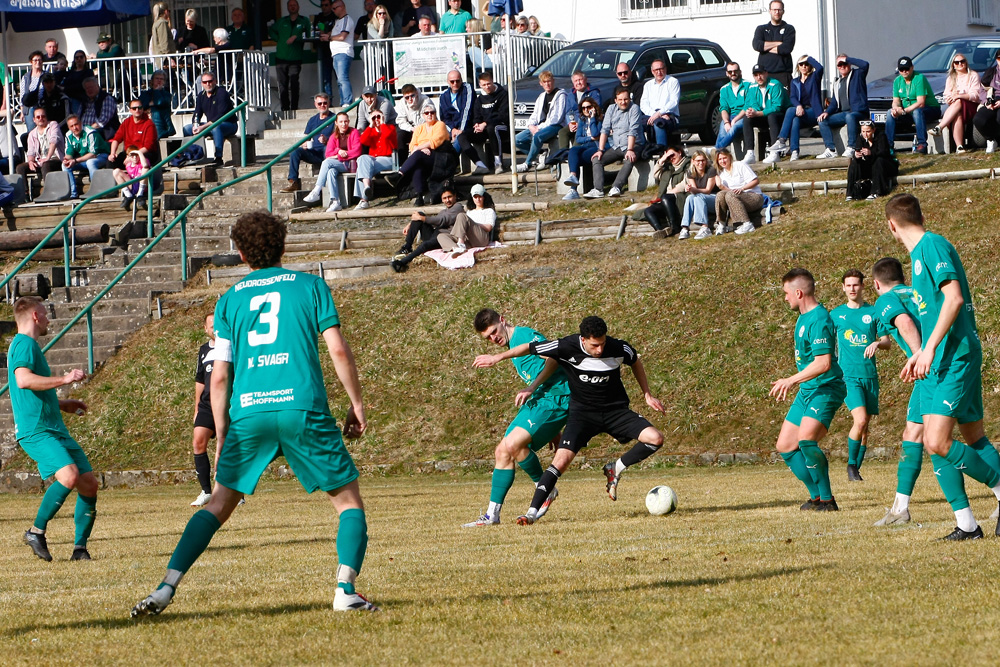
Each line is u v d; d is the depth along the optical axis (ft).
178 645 42.91
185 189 221.05
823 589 47.91
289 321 47.16
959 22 297.12
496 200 208.64
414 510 97.76
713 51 233.55
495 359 81.15
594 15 261.85
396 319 165.17
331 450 46.93
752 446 132.26
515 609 47.06
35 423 75.61
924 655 37.06
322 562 65.57
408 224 192.24
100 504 119.55
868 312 102.37
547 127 208.64
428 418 147.13
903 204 61.21
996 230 158.81
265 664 39.83
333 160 210.59
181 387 160.86
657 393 143.95
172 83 252.21
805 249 161.99
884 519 71.05
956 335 60.03
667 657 38.32
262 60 247.91
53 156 225.15
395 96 240.73
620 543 67.82
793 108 201.67
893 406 134.00
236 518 97.30
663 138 202.90
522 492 112.57
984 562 52.21
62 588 60.03
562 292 164.04
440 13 260.83
